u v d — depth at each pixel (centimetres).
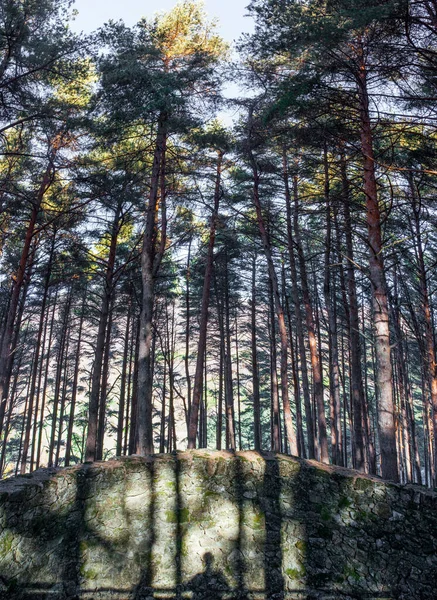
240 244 1961
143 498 872
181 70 1189
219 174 1672
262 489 887
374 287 967
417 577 740
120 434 2244
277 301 1466
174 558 816
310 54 909
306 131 1102
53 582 754
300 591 768
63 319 2570
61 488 844
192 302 2569
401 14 803
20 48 1045
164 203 1398
